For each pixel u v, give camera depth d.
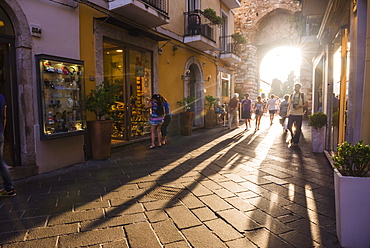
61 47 4.99
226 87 15.45
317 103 12.04
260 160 5.51
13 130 4.38
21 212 3.00
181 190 3.69
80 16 5.45
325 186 3.87
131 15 6.69
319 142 6.26
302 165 5.09
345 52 5.23
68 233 2.53
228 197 3.43
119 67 7.11
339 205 2.30
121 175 4.44
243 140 8.29
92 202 3.27
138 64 7.53
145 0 6.69
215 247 2.29
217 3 12.79
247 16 19.31
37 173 4.54
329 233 2.53
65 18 5.08
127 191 3.66
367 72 3.42
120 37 6.62
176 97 9.53
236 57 13.95
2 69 4.39
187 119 9.44
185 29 10.00
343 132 5.40
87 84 5.64
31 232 2.55
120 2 6.05
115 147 6.48
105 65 7.23
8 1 4.10
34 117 4.51
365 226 2.21
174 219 2.80
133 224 2.70
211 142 7.93
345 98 5.31
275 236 2.47
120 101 7.16
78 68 5.11
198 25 9.77
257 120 10.96
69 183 4.04
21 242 2.37
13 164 4.38
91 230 2.58
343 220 2.27
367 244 2.22
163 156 5.93
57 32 4.91
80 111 5.15
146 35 7.11
